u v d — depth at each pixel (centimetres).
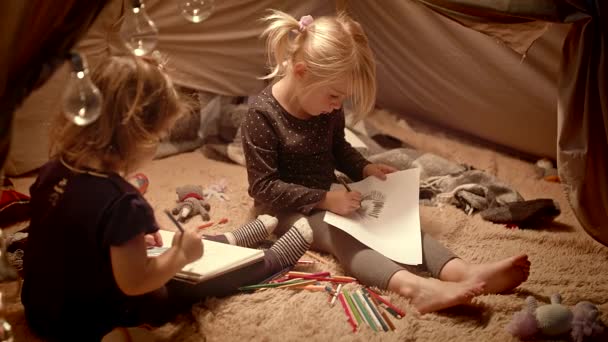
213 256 133
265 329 124
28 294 120
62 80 186
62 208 112
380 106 247
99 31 170
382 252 142
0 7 98
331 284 139
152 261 112
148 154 115
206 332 123
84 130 109
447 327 127
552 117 202
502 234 165
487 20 146
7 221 166
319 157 164
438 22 208
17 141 190
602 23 136
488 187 186
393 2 216
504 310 132
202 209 174
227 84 226
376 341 120
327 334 123
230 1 210
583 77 143
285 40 154
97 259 111
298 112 160
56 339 121
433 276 143
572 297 137
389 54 229
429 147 221
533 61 195
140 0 120
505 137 219
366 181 164
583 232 171
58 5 103
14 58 104
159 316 126
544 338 124
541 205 172
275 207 158
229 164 211
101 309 118
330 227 151
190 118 218
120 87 109
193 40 213
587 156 146
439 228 168
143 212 110
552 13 138
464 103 218
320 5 229
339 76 145
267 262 141
